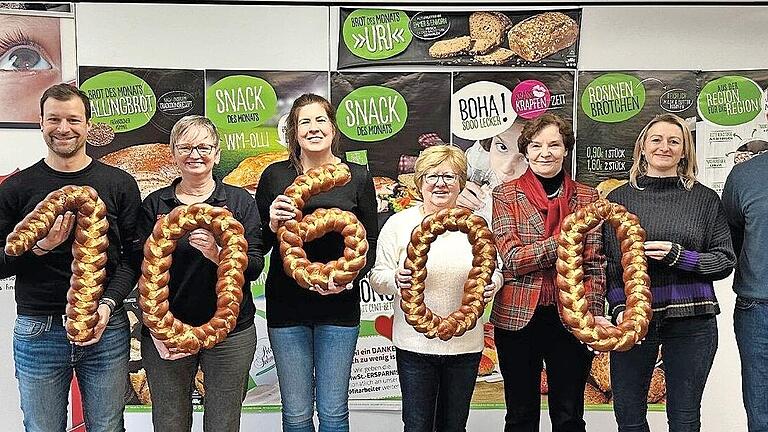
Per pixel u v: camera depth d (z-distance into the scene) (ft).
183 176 9.18
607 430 11.12
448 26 10.85
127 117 10.86
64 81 10.78
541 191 9.67
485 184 10.93
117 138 10.87
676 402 9.46
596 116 10.87
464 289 9.29
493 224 9.75
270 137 10.98
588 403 11.12
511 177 10.91
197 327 8.63
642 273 8.97
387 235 9.62
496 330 9.66
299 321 9.19
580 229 9.14
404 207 10.93
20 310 8.86
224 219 8.74
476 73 10.86
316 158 9.37
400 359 9.36
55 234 8.58
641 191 9.59
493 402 11.07
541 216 9.59
